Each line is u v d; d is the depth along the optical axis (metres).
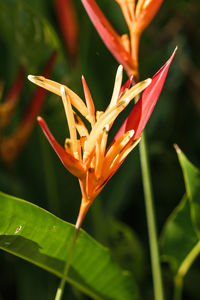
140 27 0.79
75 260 0.81
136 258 1.04
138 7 0.79
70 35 1.06
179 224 0.90
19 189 1.09
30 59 1.06
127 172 1.13
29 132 0.98
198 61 1.39
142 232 1.22
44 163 1.08
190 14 1.44
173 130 1.31
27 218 0.75
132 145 0.72
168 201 1.24
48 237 0.78
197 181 0.85
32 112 0.97
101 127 0.70
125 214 1.25
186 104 1.31
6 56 1.16
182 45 1.34
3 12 1.01
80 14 1.18
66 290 1.04
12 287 1.15
